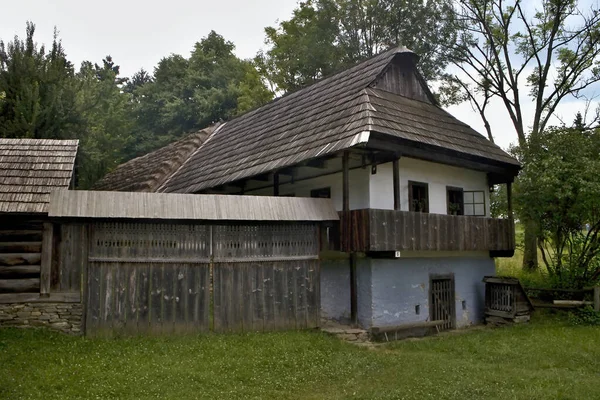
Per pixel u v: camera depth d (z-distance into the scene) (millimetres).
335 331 9867
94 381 6363
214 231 9398
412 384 6859
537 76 20938
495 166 13016
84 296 8625
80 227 9203
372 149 10172
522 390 6688
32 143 11352
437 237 10898
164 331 8875
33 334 8312
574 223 13922
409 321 10930
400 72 13031
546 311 13477
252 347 8234
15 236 9102
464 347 9352
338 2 26125
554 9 19703
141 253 8938
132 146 32844
